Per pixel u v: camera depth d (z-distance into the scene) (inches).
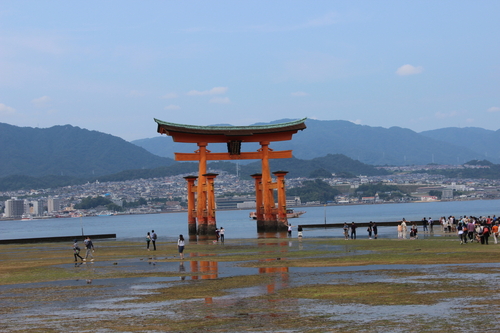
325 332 591.2
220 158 3198.8
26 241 3277.6
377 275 1044.5
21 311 796.0
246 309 742.5
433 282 921.5
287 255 1574.8
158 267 1369.3
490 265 1133.7
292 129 3186.5
